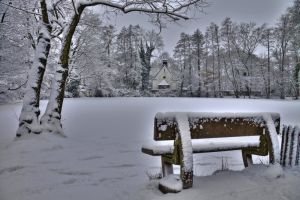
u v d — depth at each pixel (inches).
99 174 219.5
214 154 302.5
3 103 1125.1
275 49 2662.4
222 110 1014.4
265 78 2753.4
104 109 1009.5
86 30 1390.3
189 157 155.1
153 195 152.4
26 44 958.4
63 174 219.0
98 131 480.7
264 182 163.0
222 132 174.4
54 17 465.7
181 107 1174.3
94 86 2378.2
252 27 2753.4
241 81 2768.2
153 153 161.9
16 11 827.4
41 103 1302.9
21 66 1009.5
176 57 3280.0
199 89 3088.1
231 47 2839.6
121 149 323.0
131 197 158.2
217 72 2994.6
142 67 3218.5
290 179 167.5
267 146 189.2
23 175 215.5
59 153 293.3
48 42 403.2
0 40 926.4
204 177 172.7
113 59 2655.0
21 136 353.7
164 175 169.9
